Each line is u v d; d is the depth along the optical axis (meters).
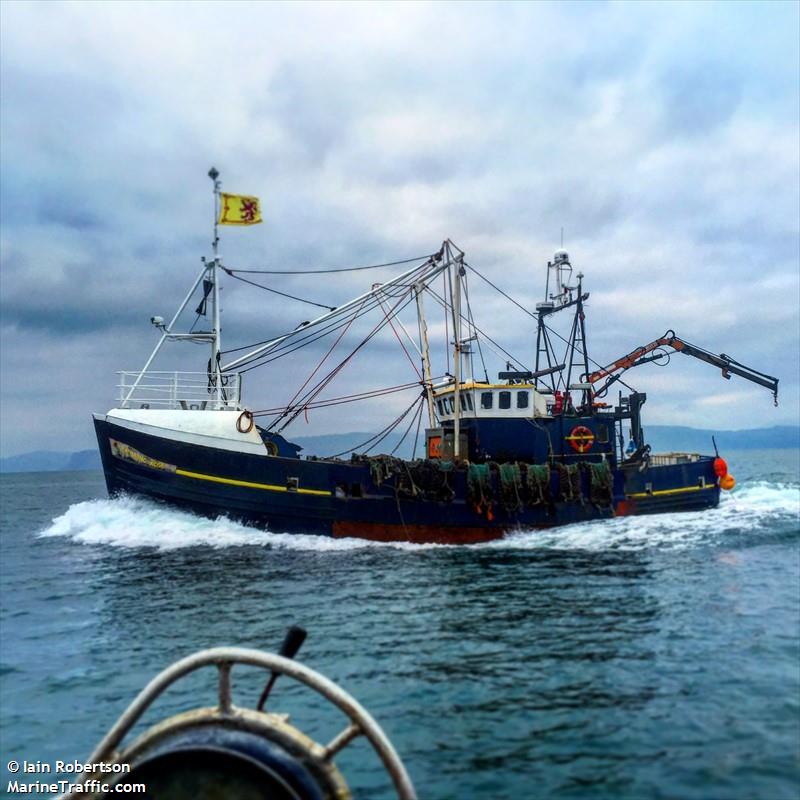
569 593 15.65
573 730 8.23
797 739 7.78
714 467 28.41
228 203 25.06
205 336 24.88
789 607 13.91
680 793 6.72
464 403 26.50
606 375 30.77
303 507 22.81
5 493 86.25
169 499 22.98
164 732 3.88
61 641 12.85
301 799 3.60
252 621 13.80
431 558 20.61
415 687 9.79
